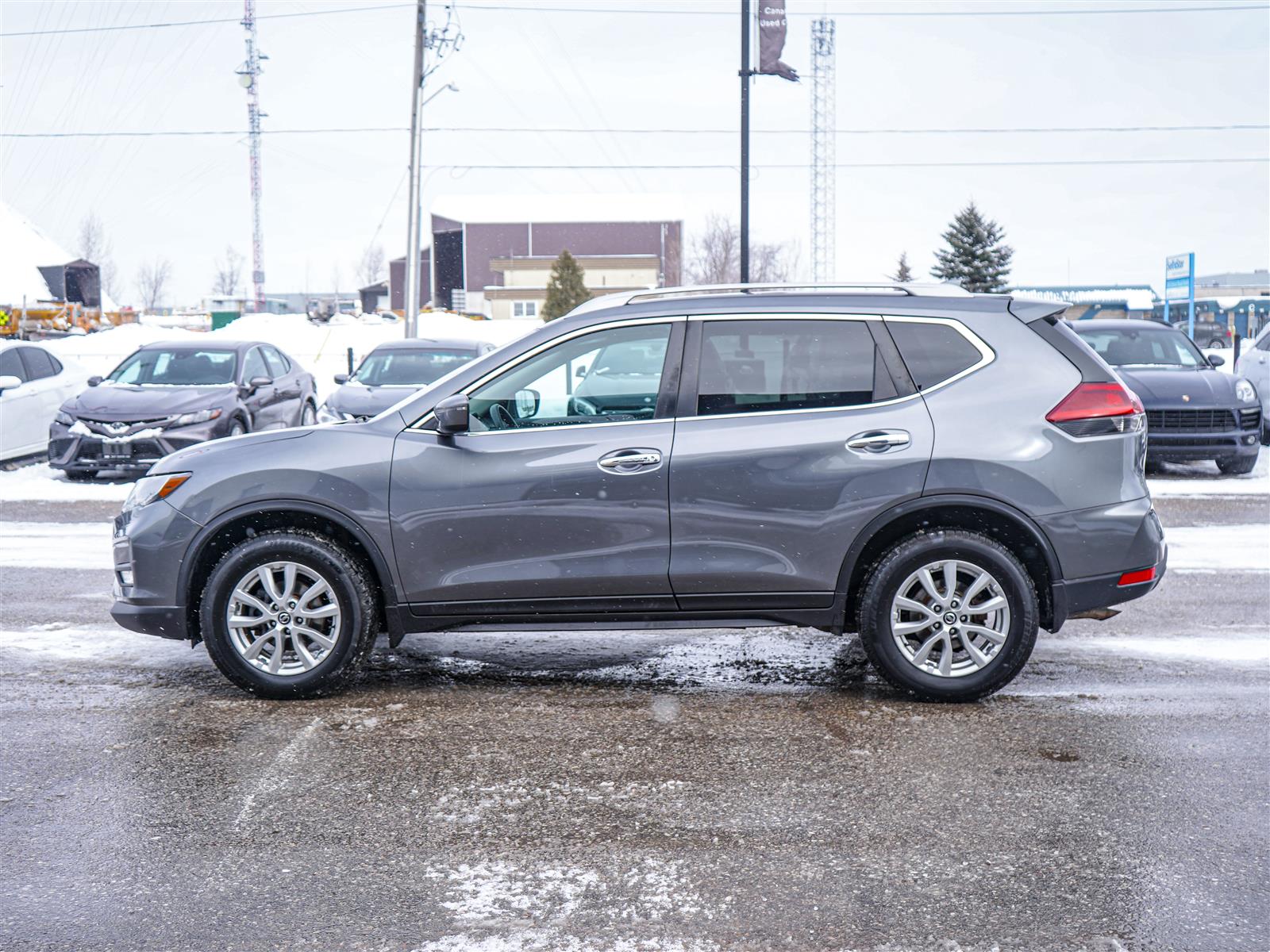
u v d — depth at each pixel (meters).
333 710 4.98
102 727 4.74
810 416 4.91
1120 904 3.18
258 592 5.11
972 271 70.44
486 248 88.31
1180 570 8.02
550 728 4.73
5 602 7.11
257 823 3.77
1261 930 3.04
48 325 53.75
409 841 3.63
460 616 5.05
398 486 4.96
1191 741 4.52
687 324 5.02
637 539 4.92
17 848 3.58
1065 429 4.86
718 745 4.52
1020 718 4.82
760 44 24.05
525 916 3.13
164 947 2.97
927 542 4.86
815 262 85.88
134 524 5.08
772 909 3.17
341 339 42.28
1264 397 14.79
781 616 5.01
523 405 5.04
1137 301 62.91
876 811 3.85
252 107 75.25
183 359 14.00
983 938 3.00
